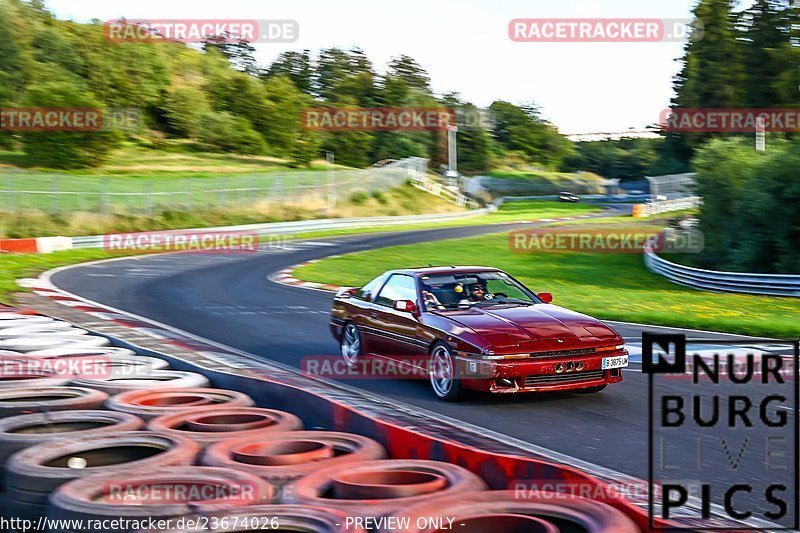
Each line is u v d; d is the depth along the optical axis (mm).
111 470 4137
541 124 123250
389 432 5227
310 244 37844
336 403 5910
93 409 5992
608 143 129625
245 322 13141
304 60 111812
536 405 7410
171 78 87875
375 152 89750
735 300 18609
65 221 38125
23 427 5250
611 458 5633
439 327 7688
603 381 7527
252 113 83500
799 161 23453
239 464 4324
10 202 39281
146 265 26141
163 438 4844
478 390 7266
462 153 103812
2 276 20828
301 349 10547
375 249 34750
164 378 7164
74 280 20594
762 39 50469
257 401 6844
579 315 8078
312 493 3914
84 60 80812
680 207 64438
